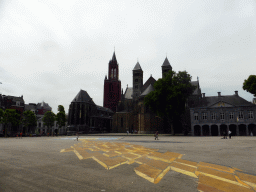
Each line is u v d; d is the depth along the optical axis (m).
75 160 10.26
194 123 54.03
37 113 102.06
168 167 8.27
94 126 87.62
